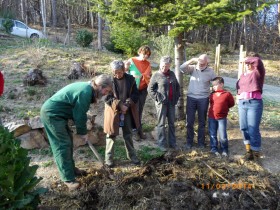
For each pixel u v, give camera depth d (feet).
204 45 77.77
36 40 48.08
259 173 15.81
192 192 13.70
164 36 40.83
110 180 14.62
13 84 26.81
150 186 14.08
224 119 17.76
